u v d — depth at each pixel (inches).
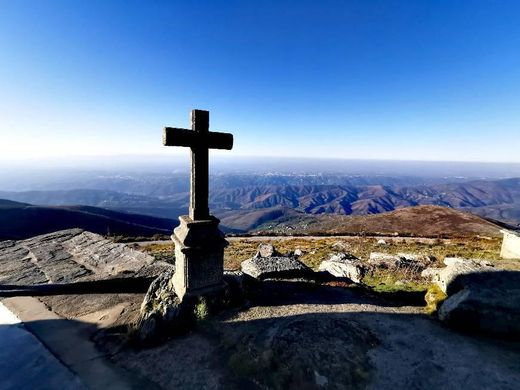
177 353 207.9
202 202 253.1
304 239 1571.1
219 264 262.1
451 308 244.2
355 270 475.2
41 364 192.9
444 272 299.6
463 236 1598.2
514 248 673.6
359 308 279.3
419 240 1406.3
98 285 303.7
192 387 176.6
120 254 385.7
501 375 184.1
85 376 183.2
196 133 239.5
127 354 207.2
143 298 292.5
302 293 316.5
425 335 230.2
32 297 283.9
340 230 2460.6
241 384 178.5
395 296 341.1
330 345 207.8
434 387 174.2
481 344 219.0
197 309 245.8
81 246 415.8
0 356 198.8
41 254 386.0
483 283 255.0
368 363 194.1
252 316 252.7
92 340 223.0
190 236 243.8
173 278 277.6
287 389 173.9
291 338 212.4
